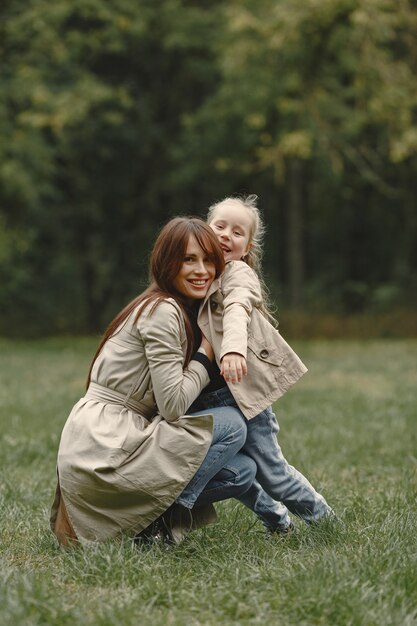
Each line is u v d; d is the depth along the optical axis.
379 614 3.48
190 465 4.27
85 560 4.07
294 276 25.42
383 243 29.27
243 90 21.94
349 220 28.88
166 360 4.27
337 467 7.23
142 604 3.63
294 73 21.33
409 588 3.75
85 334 26.98
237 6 22.05
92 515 4.32
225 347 4.18
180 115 26.52
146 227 28.25
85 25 24.30
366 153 23.11
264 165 21.53
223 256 4.48
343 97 22.30
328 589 3.64
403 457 7.69
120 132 25.25
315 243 30.83
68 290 30.06
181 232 4.43
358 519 5.12
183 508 4.47
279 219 29.92
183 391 4.27
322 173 25.36
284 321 24.67
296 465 7.10
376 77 21.38
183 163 25.42
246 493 4.75
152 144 26.38
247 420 4.50
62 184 26.30
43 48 22.16
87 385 4.56
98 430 4.32
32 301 28.64
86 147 25.34
